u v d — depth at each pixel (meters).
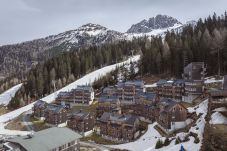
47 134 88.06
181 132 102.31
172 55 189.50
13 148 78.62
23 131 153.75
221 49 163.38
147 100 150.75
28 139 82.62
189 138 90.62
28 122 171.25
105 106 161.12
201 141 84.44
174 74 183.62
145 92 164.50
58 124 157.50
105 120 135.50
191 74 153.00
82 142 126.38
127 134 123.38
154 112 135.12
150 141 110.06
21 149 79.00
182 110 112.81
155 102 145.50
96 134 138.88
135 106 153.50
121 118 129.00
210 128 85.50
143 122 140.00
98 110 163.38
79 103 191.12
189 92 142.38
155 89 170.88
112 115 133.88
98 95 199.75
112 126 129.12
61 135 90.06
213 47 169.12
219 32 183.25
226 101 101.56
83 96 189.50
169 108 113.00
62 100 199.38
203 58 171.50
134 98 171.75
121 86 179.88
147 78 195.50
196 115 110.88
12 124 170.12
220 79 150.50
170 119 112.06
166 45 198.38
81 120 139.12
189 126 104.00
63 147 87.19
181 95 150.75
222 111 95.94
